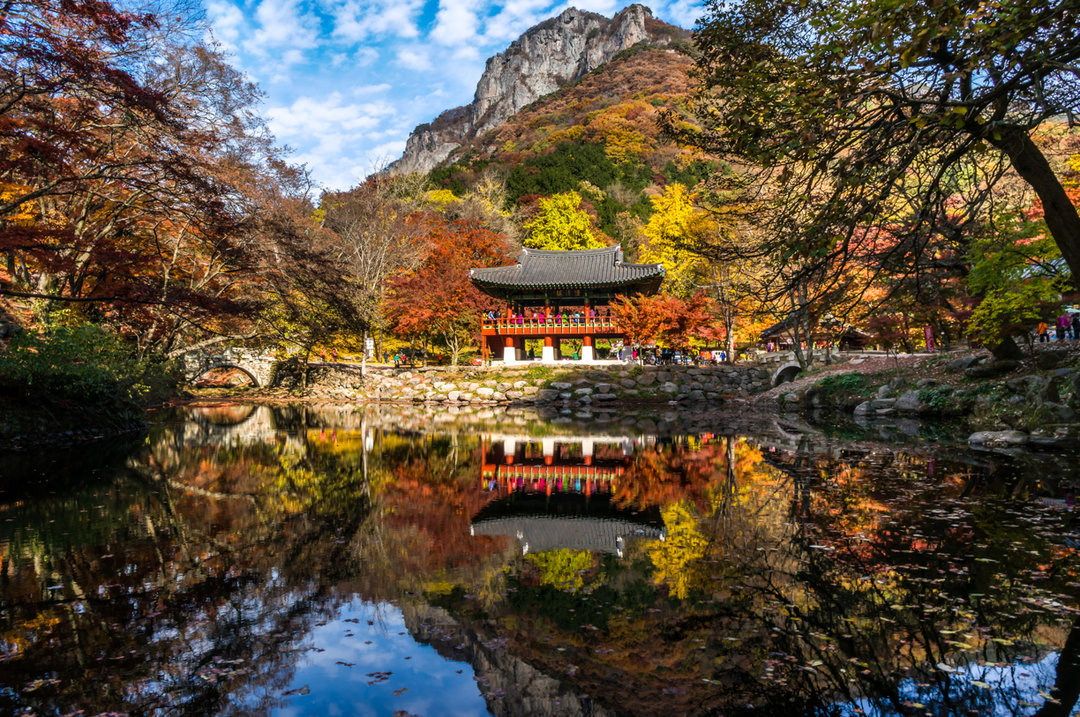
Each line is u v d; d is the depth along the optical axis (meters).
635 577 5.68
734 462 13.00
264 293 23.70
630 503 9.21
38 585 5.45
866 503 8.55
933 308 20.78
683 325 34.47
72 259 15.31
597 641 4.34
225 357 36.41
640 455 14.69
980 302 17.12
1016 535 6.79
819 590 5.21
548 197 69.50
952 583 5.30
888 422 20.20
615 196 76.25
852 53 5.53
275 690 3.66
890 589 5.19
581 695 3.57
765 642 4.25
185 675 3.84
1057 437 13.28
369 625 4.63
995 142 5.96
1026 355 19.36
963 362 21.62
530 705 3.41
